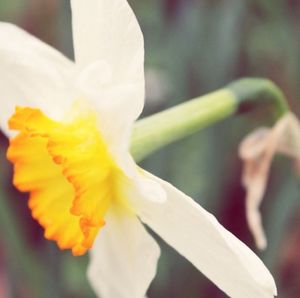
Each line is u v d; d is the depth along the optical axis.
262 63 0.42
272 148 0.23
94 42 0.19
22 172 0.20
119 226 0.20
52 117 0.21
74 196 0.20
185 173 0.34
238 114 0.22
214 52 0.33
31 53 0.20
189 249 0.19
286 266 0.40
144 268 0.20
